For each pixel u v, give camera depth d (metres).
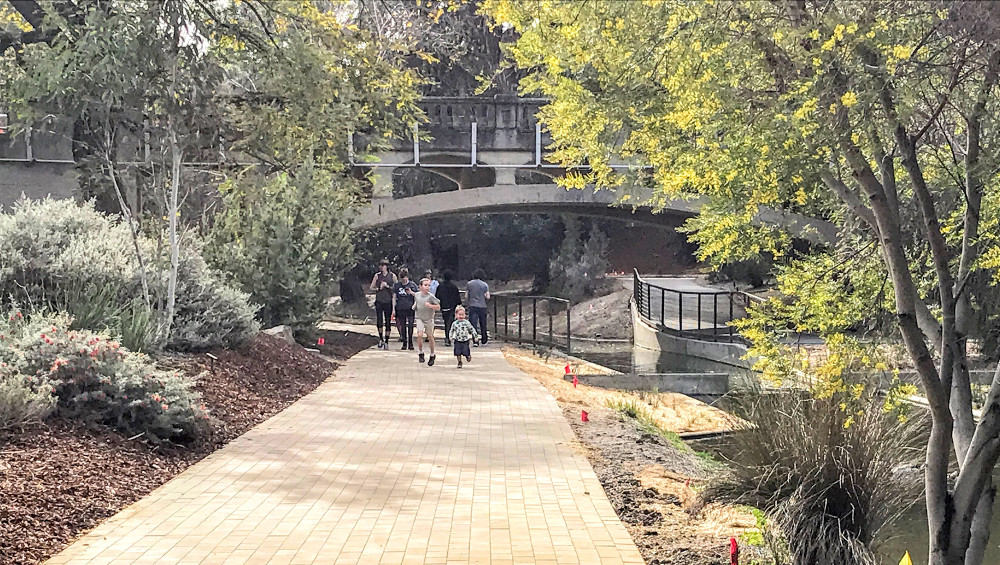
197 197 18.25
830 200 6.94
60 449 7.87
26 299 12.58
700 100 5.49
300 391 13.36
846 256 7.04
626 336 36.12
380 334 21.23
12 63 13.89
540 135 30.56
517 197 31.56
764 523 6.54
